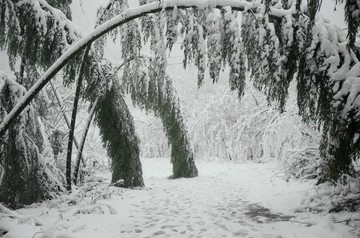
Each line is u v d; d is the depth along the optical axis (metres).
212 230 3.72
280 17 3.69
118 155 6.56
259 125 14.03
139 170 7.01
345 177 4.46
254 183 7.36
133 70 7.77
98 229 3.72
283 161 8.26
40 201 4.98
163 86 8.11
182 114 8.95
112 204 5.14
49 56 4.69
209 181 8.06
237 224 3.91
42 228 3.49
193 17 3.77
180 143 8.90
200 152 15.54
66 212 4.42
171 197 5.91
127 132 6.53
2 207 3.74
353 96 3.29
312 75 3.69
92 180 6.84
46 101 6.88
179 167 9.01
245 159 13.99
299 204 4.67
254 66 3.93
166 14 3.77
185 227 3.89
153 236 3.57
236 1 3.72
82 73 4.97
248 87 14.34
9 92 4.42
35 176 4.87
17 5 4.30
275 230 3.56
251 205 5.03
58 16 4.68
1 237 3.19
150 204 5.29
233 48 3.71
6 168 4.57
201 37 3.74
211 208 4.94
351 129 3.40
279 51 3.69
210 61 3.78
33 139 4.97
